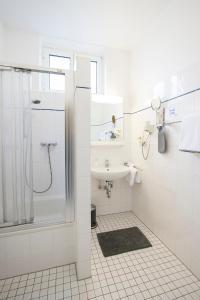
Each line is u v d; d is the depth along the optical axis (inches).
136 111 92.1
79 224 52.1
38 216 62.3
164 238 71.6
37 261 56.3
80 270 53.5
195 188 55.0
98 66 98.0
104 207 98.8
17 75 56.2
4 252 53.2
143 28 77.4
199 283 53.0
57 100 81.3
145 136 84.4
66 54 92.6
